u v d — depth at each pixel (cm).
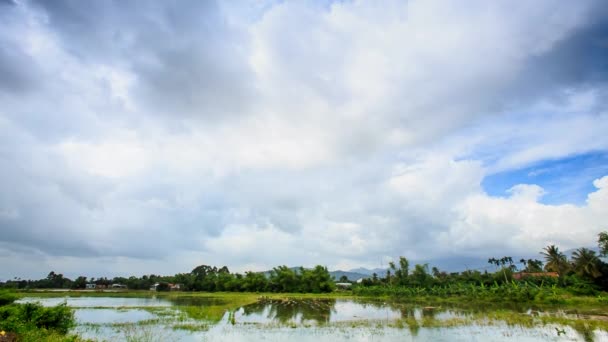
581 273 5778
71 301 6153
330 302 5662
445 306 4516
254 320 3073
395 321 2828
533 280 7169
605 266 5688
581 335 2169
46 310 2062
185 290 10788
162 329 2519
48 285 12269
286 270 9975
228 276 10838
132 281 11775
